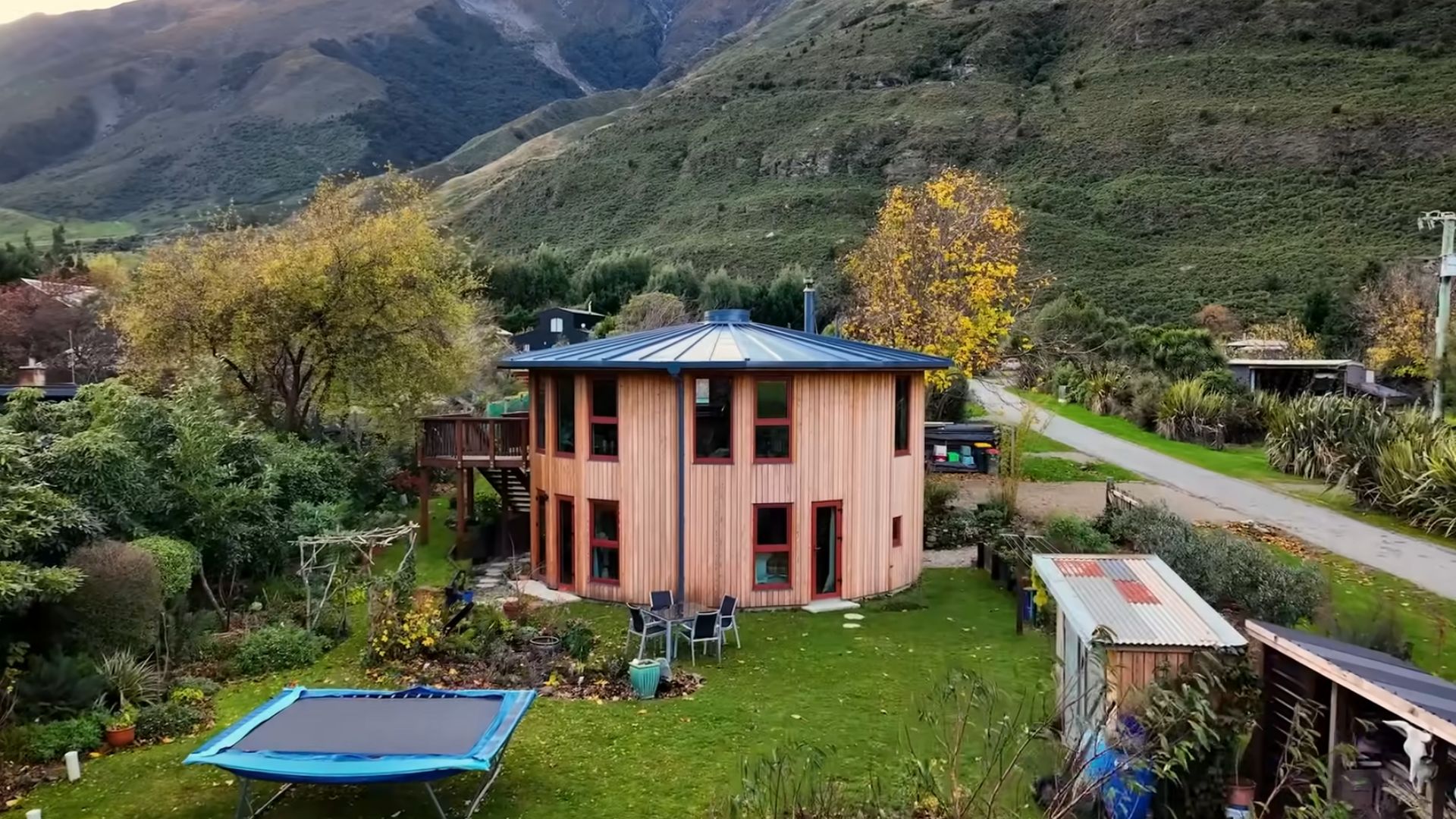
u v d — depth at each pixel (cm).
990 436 2928
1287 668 841
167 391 2180
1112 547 1741
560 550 1819
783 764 892
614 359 1638
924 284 2852
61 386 3111
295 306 2255
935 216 2908
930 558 2072
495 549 2191
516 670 1320
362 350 2409
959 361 2806
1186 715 726
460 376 2808
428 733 924
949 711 1122
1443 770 645
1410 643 1162
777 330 1928
